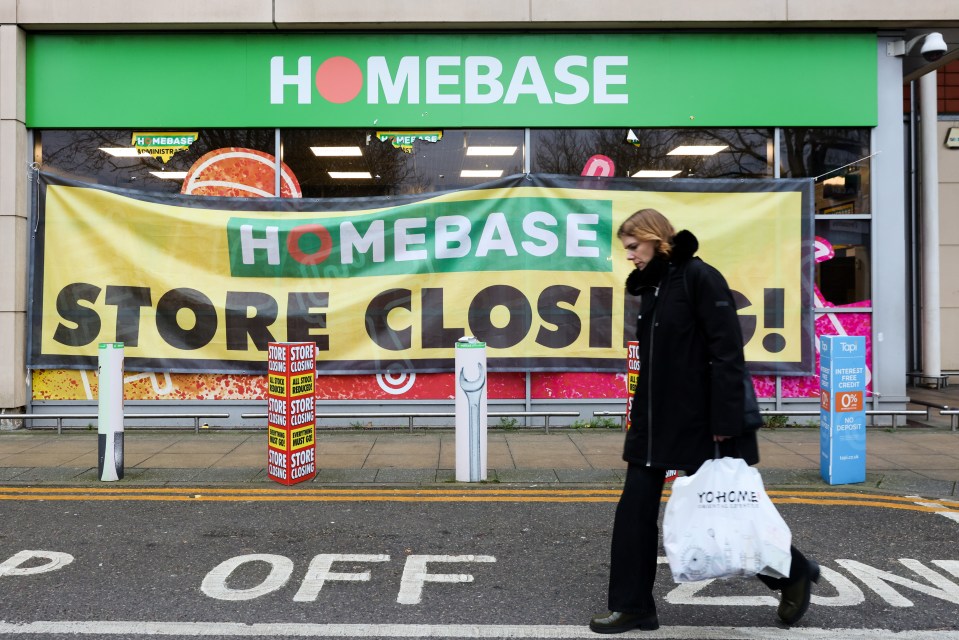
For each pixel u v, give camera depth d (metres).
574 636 3.13
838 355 5.72
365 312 8.16
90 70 8.20
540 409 8.24
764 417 8.12
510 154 8.37
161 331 8.12
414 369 8.15
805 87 8.25
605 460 6.53
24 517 4.82
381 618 3.29
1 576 3.77
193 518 4.81
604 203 8.17
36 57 8.17
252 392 8.19
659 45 8.24
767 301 8.16
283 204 8.18
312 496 5.37
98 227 8.12
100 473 5.77
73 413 8.12
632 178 8.16
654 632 3.16
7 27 7.99
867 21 7.99
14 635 3.08
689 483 3.04
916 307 11.79
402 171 8.33
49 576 3.77
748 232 8.16
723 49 8.25
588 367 8.16
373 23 8.00
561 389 8.29
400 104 8.26
